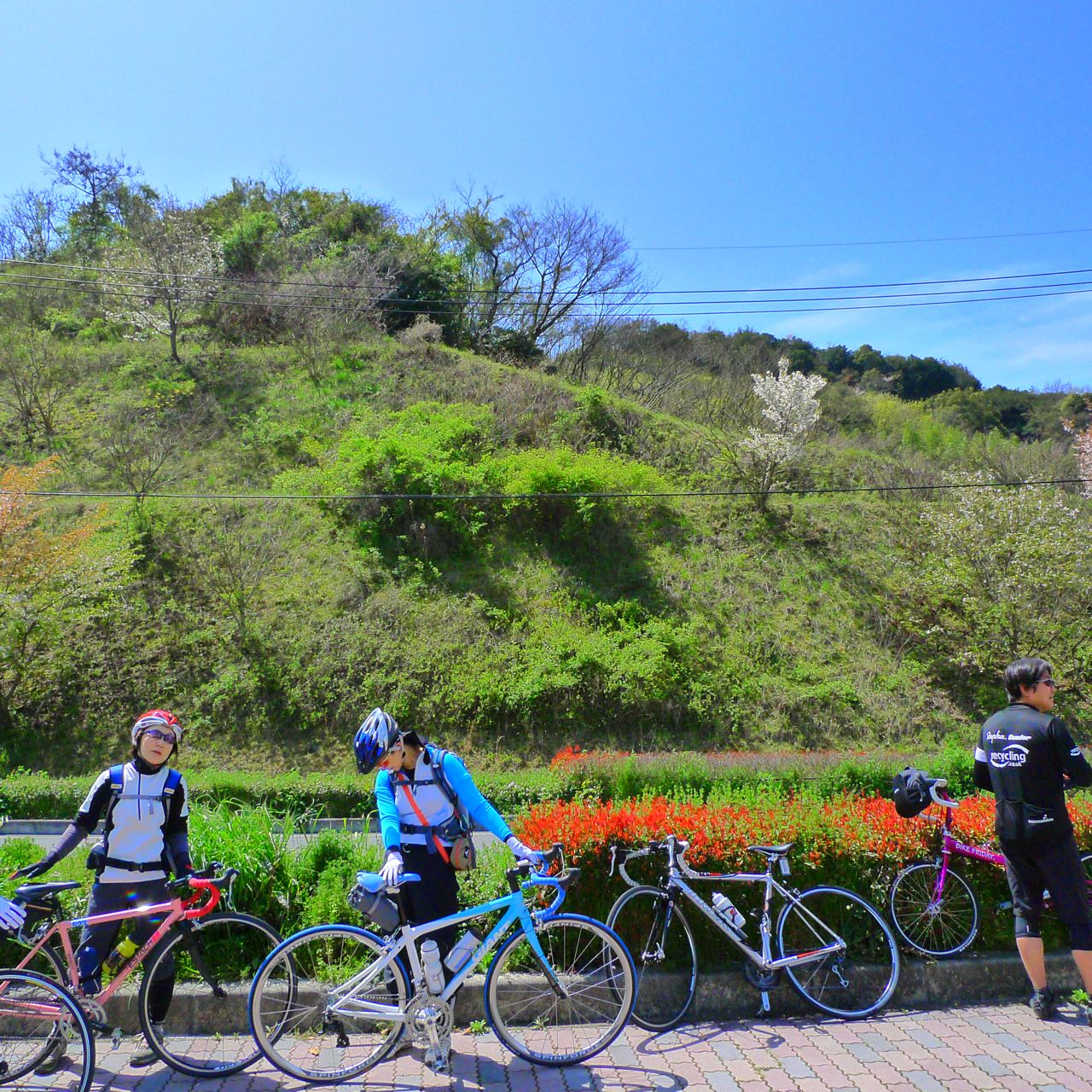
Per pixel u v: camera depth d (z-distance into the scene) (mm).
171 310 26984
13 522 16344
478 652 17359
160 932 3951
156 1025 4012
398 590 18688
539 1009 4258
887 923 4805
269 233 35125
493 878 4824
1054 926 5004
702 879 4543
